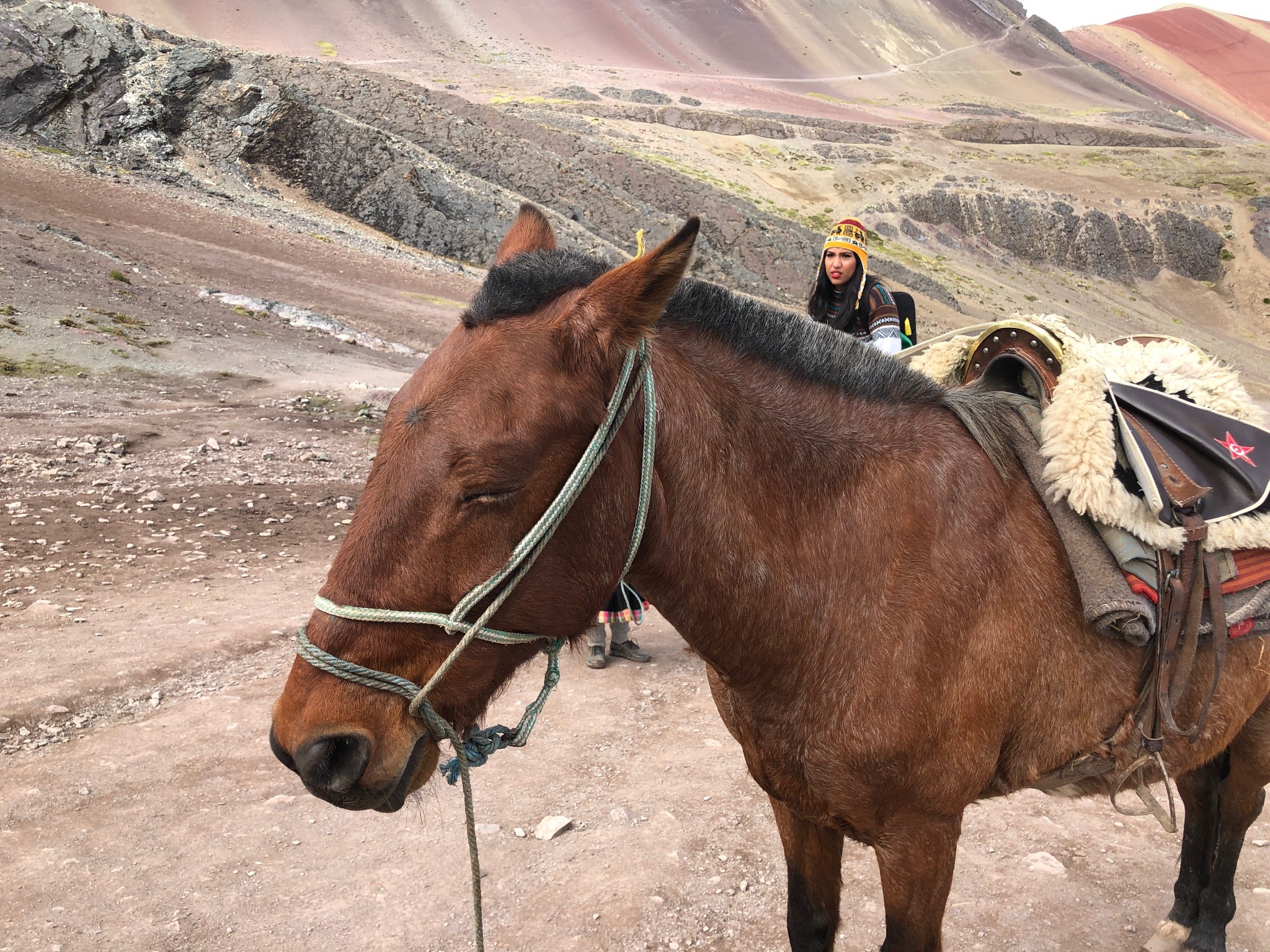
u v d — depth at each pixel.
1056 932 3.15
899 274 68.38
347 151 48.16
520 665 1.81
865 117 135.75
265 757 4.14
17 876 3.17
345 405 13.67
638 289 1.62
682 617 1.95
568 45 156.00
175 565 6.77
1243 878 3.52
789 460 1.97
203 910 3.08
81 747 4.11
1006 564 2.04
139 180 38.28
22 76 41.25
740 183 89.12
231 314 19.86
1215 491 2.25
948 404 2.20
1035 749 2.13
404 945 2.98
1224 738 2.38
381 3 150.38
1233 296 88.62
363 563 1.60
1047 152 115.50
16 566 6.33
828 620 1.97
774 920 3.17
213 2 136.88
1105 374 2.28
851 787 2.00
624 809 3.85
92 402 11.68
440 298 32.28
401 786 1.66
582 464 1.66
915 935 2.10
